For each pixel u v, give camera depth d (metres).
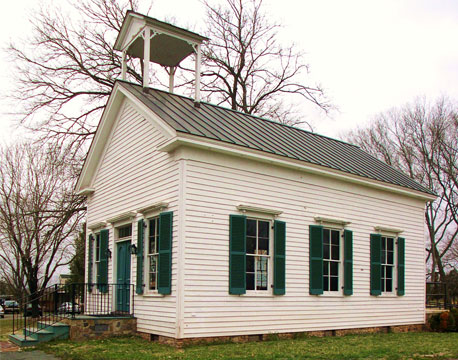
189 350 11.04
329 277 15.37
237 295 12.82
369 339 14.12
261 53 32.81
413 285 18.34
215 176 12.88
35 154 27.69
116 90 15.80
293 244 14.34
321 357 10.27
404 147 37.84
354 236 16.23
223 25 32.25
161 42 17.05
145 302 13.38
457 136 35.91
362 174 16.48
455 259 42.78
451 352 11.53
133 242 14.49
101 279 16.34
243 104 32.75
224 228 12.82
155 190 13.55
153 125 14.05
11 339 13.50
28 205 27.16
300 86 33.28
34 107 25.66
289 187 14.54
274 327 13.50
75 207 24.83
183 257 11.95
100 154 17.59
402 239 17.97
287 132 18.09
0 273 32.62
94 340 12.84
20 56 26.14
